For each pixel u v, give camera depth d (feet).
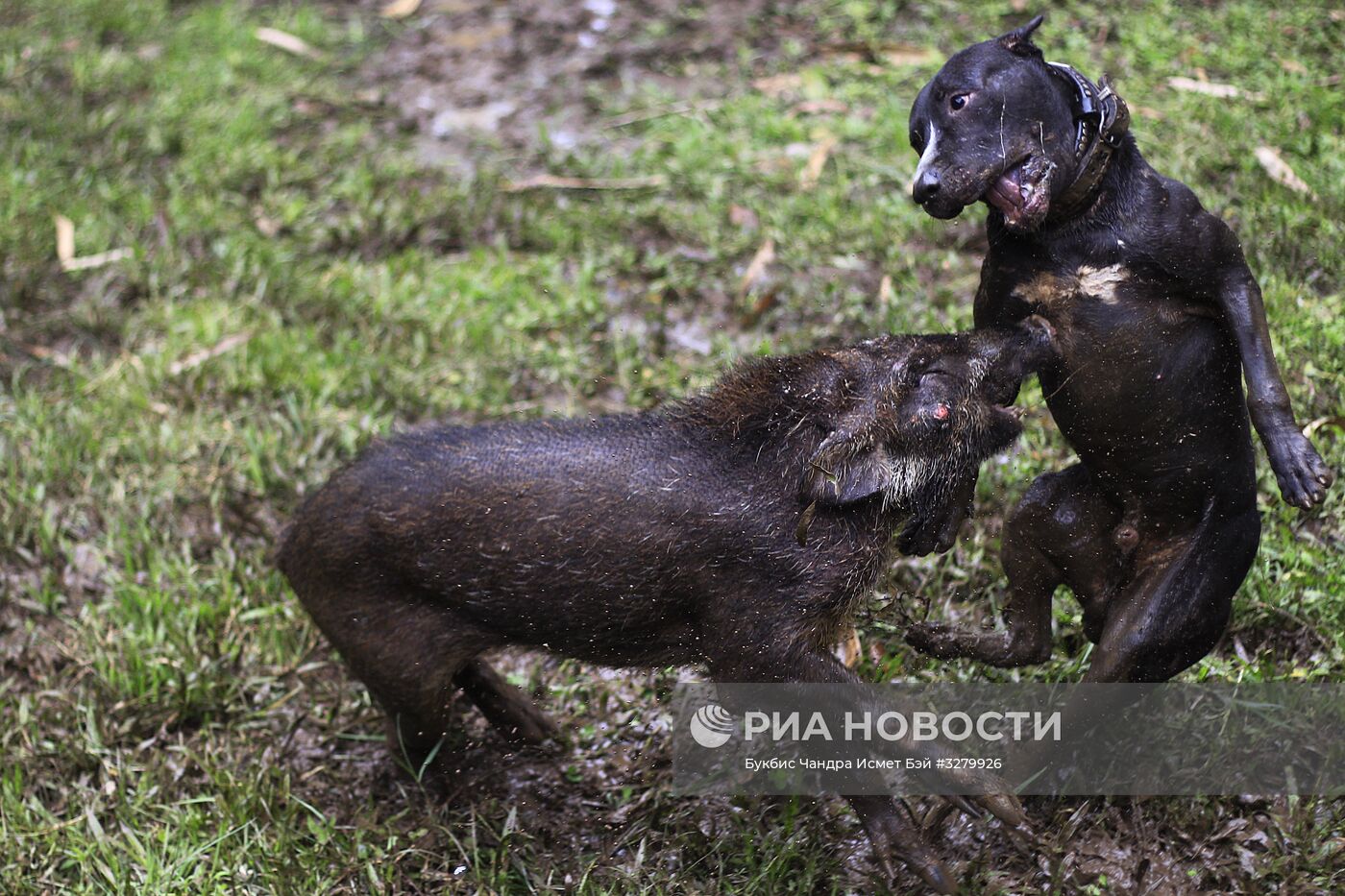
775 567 17.87
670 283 28.17
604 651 18.83
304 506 19.27
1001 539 19.90
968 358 17.97
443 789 20.36
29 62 37.47
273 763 20.83
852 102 32.45
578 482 18.11
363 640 18.88
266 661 22.36
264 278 29.60
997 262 17.67
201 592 23.35
